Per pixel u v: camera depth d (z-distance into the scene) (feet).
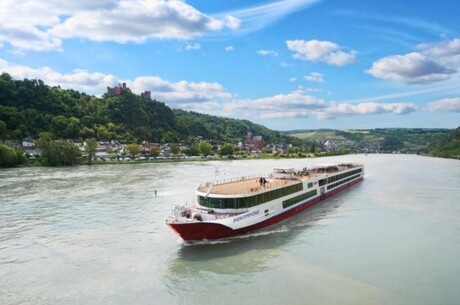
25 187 370.12
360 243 178.91
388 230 201.77
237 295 125.29
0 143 636.07
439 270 146.30
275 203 213.46
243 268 147.95
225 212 186.50
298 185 247.29
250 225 189.06
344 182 359.05
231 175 499.92
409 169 622.13
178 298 123.54
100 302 121.08
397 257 160.15
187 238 171.83
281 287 130.93
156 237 190.49
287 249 169.68
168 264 152.87
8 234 199.41
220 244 175.94
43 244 181.88
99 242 183.62
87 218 233.76
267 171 578.66
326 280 136.67
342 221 222.07
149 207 266.57
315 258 158.51
